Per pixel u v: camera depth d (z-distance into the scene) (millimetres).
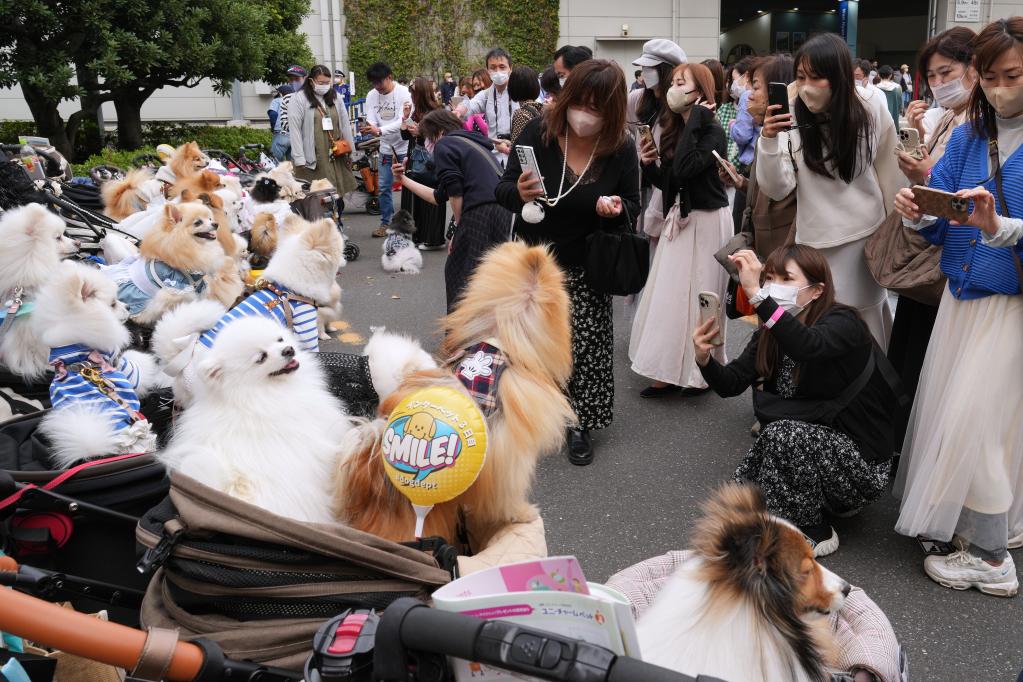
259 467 1995
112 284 3068
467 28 21906
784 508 3449
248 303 4008
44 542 2170
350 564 1723
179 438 2154
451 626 1097
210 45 11438
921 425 3398
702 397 5312
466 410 1837
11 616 1275
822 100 3607
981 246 3090
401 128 9266
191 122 19500
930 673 2838
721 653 1724
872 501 3551
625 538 3715
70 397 2773
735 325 6781
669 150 4945
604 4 22125
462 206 5164
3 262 3234
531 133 4195
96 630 1322
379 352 2627
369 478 2000
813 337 3184
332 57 21438
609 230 4148
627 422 4965
